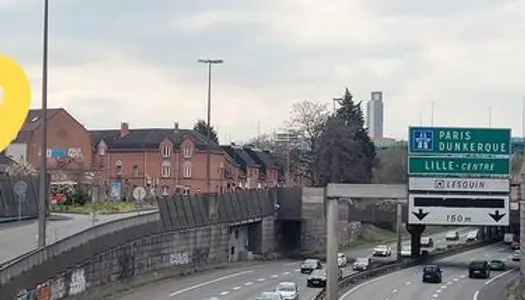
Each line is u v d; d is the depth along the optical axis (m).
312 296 64.25
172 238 73.06
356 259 103.25
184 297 60.03
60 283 48.00
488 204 37.78
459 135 37.91
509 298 68.00
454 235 148.12
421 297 68.00
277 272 82.31
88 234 53.94
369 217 100.88
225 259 86.25
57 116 122.75
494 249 131.75
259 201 95.31
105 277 57.44
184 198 77.31
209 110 86.88
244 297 61.78
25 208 66.12
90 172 119.06
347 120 149.38
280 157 160.00
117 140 141.25
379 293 69.50
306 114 174.50
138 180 138.62
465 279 85.00
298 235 107.44
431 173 37.88
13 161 106.19
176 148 138.25
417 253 108.38
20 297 41.03
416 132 37.91
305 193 97.38
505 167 37.81
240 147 176.00
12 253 47.25
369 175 147.88
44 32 42.41
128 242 62.53
